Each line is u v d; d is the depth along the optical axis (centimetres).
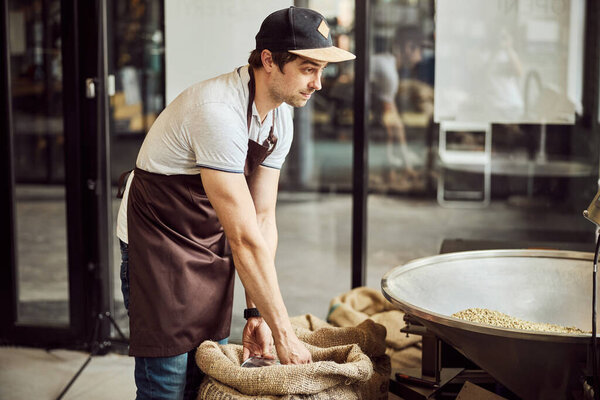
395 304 186
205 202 195
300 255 449
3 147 349
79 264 346
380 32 443
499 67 331
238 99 183
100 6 333
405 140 465
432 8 431
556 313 216
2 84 345
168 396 197
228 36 331
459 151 452
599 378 163
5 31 344
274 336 183
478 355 176
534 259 224
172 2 332
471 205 455
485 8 327
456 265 222
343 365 177
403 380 240
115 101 352
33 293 389
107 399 297
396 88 455
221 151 178
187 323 194
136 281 194
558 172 397
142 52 347
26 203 437
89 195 342
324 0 441
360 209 336
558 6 325
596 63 329
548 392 175
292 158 531
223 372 181
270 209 210
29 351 352
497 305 218
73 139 340
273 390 175
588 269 219
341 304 311
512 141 414
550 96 332
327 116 520
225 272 202
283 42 174
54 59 372
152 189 192
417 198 474
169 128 186
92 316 348
